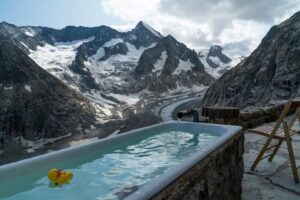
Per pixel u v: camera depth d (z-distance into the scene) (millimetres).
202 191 2740
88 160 4207
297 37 72812
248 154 6652
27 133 86125
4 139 80000
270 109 10797
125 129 100750
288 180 5027
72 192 3084
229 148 3674
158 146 5473
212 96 107812
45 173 3455
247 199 4387
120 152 4953
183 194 2348
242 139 4324
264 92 73000
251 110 10281
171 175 2234
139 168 4039
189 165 2527
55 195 3000
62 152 3793
